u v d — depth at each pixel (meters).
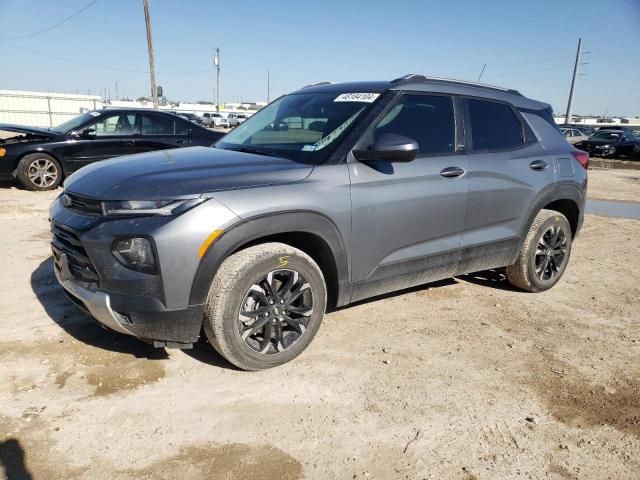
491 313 4.39
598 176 16.88
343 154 3.40
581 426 2.87
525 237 4.63
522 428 2.82
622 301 4.83
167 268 2.78
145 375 3.17
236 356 3.09
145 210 2.80
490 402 3.05
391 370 3.35
